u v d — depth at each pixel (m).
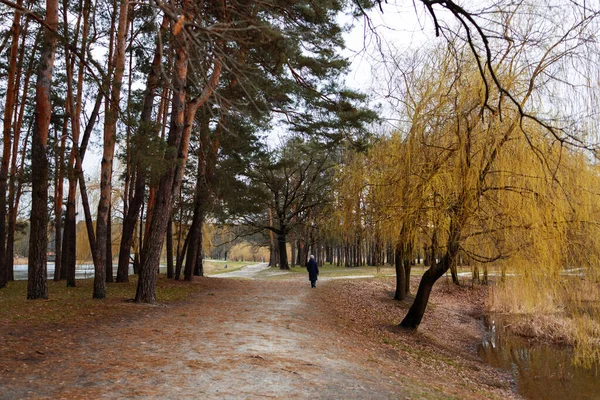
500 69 11.68
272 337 10.08
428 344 14.27
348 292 23.14
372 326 15.53
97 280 14.75
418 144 13.11
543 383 11.25
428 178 12.57
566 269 11.70
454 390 8.40
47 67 13.17
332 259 63.81
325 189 34.62
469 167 11.80
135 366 6.89
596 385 11.12
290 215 41.44
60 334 8.99
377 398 6.32
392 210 13.95
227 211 26.97
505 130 11.66
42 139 13.41
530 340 16.06
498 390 10.16
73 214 20.06
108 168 14.83
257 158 26.05
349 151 20.72
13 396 5.30
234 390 5.97
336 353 9.36
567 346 15.16
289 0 9.64
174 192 15.23
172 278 25.61
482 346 15.41
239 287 23.25
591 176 11.22
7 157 19.92
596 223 11.14
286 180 37.12
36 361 6.91
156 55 17.30
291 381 6.61
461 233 12.29
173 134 14.70
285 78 15.43
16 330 8.98
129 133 14.91
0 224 20.55
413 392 7.11
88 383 5.96
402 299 22.50
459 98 12.07
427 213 12.72
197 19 4.21
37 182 13.55
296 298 19.09
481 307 22.67
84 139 20.59
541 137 11.29
